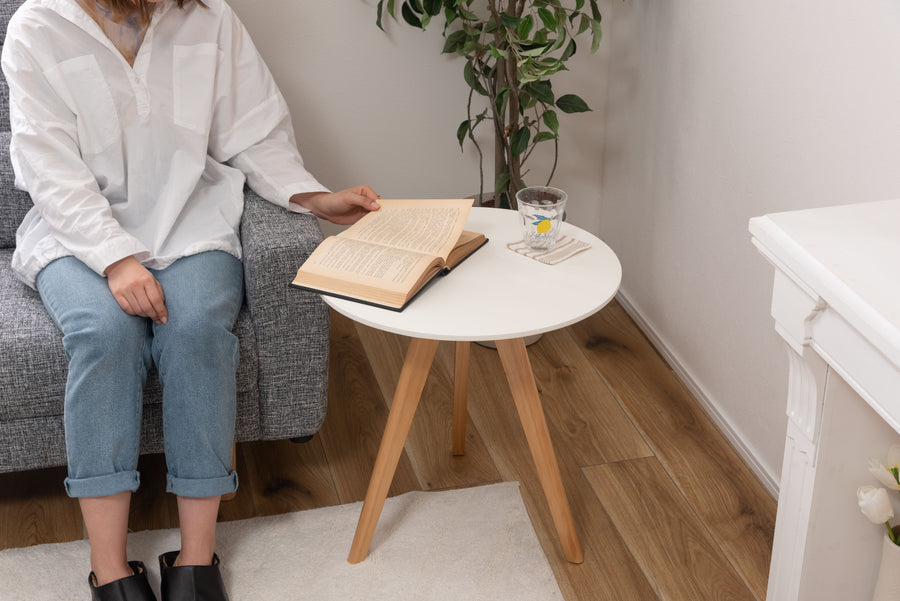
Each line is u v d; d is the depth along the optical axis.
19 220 1.76
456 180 2.38
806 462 1.10
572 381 2.05
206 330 1.45
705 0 1.75
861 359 0.92
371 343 2.19
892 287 0.90
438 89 2.25
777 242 1.01
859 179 1.34
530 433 1.47
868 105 1.30
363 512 1.53
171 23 1.65
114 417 1.41
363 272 1.36
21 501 1.70
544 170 2.36
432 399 1.99
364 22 2.15
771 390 1.67
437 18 2.17
